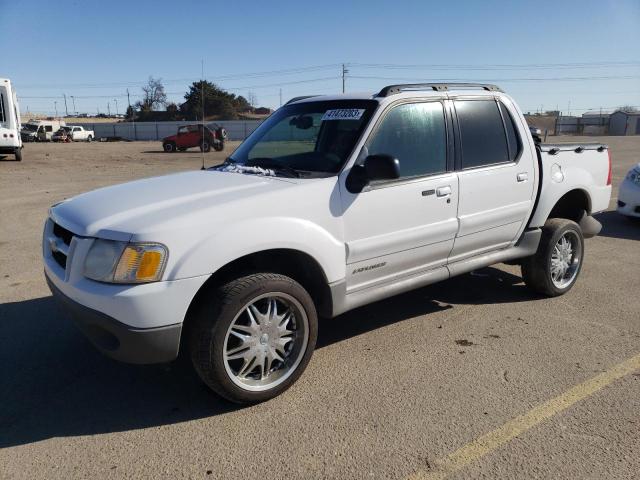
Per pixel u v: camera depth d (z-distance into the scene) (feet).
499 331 14.99
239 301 10.52
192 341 10.59
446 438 10.12
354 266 12.49
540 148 16.57
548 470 9.21
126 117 312.91
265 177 12.55
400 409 11.10
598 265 21.47
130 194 11.80
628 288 18.56
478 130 14.88
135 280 9.74
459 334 14.80
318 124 13.73
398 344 14.20
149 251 9.74
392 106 13.12
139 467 9.42
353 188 12.16
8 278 19.86
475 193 14.55
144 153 109.29
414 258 13.64
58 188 45.85
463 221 14.30
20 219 31.42
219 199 10.94
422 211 13.39
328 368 12.91
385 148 12.91
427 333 14.89
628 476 9.05
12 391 12.01
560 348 13.88
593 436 10.12
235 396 10.89
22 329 15.21
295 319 11.62
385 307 16.84
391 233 12.91
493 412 10.96
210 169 14.67
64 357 13.58
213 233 10.27
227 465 9.44
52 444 10.11
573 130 231.30
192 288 10.06
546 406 11.15
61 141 190.29
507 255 16.03
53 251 12.09
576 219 18.58
